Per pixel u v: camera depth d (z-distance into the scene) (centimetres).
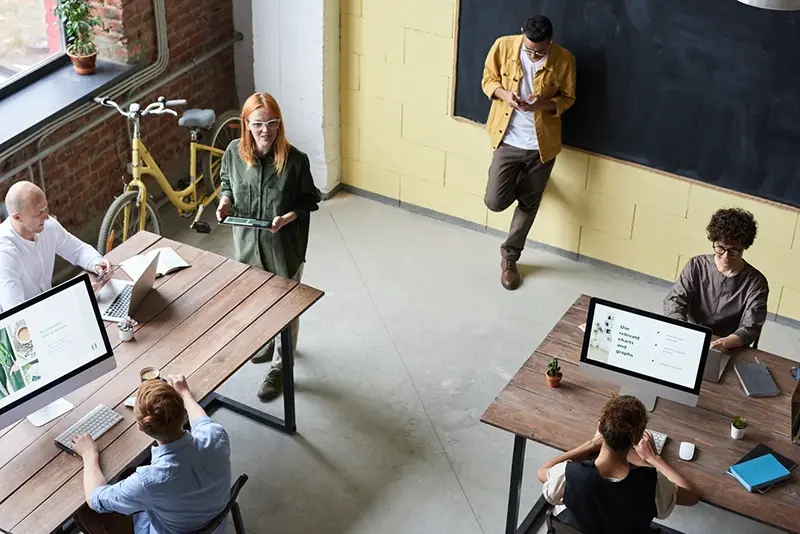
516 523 389
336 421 459
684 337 345
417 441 450
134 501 306
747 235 377
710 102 491
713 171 507
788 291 520
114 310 395
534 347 509
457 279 557
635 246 551
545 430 350
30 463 328
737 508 323
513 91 508
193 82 621
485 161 571
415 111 577
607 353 358
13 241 392
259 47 589
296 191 429
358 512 414
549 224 571
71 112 521
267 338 386
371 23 562
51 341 335
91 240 577
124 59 559
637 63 499
